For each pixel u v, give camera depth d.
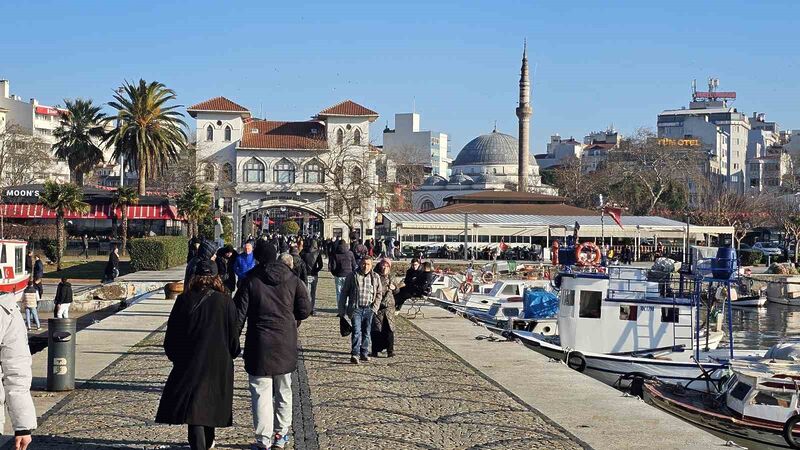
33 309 36.91
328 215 122.00
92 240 86.25
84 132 103.88
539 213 115.00
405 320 30.53
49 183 71.56
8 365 8.94
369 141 125.44
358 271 19.92
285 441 11.98
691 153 142.12
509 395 16.14
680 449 12.19
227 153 126.44
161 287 47.62
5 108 164.00
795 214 119.50
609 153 173.62
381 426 13.27
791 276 78.12
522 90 167.38
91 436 12.27
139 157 90.38
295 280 11.87
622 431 13.27
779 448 20.12
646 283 30.08
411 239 99.50
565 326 28.95
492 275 55.56
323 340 23.91
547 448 12.09
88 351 20.94
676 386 23.84
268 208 127.75
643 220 100.94
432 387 16.86
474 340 24.73
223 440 12.17
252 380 11.60
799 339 29.81
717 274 27.98
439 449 11.91
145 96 90.44
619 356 27.33
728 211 126.56
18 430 8.95
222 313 10.40
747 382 20.80
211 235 90.56
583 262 29.62
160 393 15.55
